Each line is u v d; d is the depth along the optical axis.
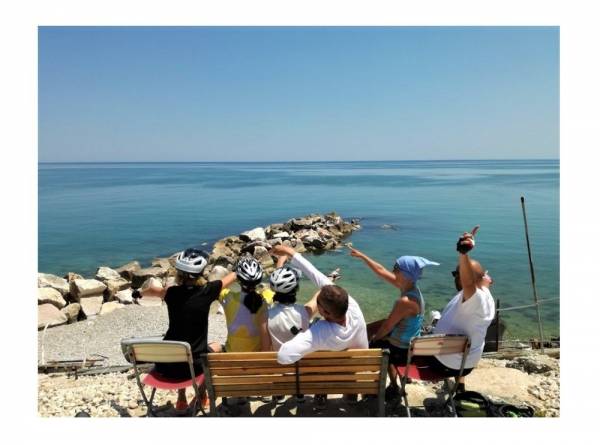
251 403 5.18
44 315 11.20
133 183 86.50
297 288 4.65
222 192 63.06
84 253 22.89
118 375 7.34
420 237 25.53
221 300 4.79
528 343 8.98
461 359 4.64
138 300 13.05
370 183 80.69
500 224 29.20
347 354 4.18
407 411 4.59
